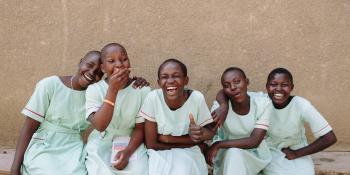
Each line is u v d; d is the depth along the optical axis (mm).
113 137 3922
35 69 4574
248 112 3955
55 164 3768
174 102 3777
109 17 4453
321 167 4145
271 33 4363
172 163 3682
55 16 4484
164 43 4449
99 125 3660
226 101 3957
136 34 4457
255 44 4391
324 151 4484
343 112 4434
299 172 3879
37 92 3953
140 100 3889
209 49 4426
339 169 4102
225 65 4434
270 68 4410
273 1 4320
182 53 4449
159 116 3822
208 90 4477
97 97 3822
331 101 4426
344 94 4406
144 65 4492
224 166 3783
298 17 4328
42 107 3939
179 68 3674
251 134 3887
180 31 4418
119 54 3699
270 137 4102
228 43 4402
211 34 4402
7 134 4672
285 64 4402
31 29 4520
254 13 4348
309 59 4383
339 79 4391
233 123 3969
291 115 4016
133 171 3689
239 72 3846
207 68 4449
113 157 3748
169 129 3812
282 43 4371
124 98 3854
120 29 4461
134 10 4426
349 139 4461
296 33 4352
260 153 3939
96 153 3766
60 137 3961
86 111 3818
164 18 4414
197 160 3801
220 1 4352
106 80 3920
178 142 3855
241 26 4375
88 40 4496
